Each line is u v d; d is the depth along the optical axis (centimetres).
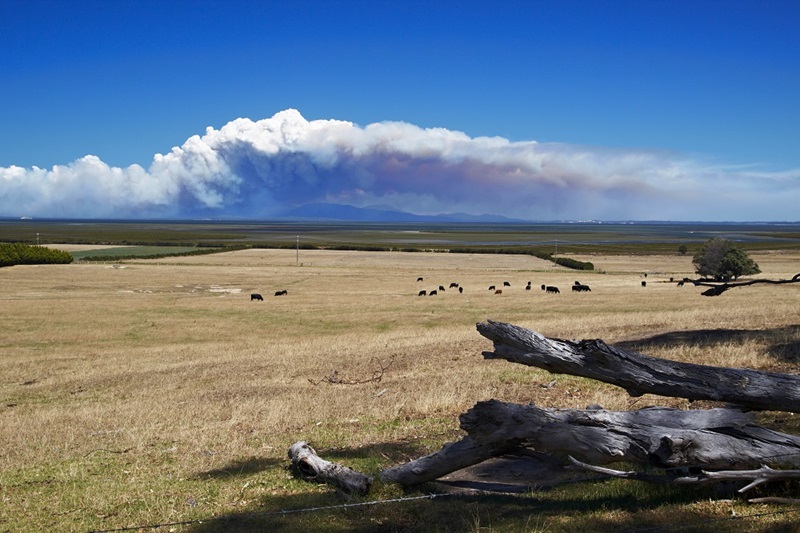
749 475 719
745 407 782
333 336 3609
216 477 1015
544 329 2930
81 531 803
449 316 4297
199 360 2755
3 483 1052
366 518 800
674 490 793
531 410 802
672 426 762
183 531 786
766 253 13488
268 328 4022
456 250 13850
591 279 7762
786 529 664
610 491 815
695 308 3984
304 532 765
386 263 10562
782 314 2906
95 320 4350
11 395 2181
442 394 1552
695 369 786
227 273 8238
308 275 8162
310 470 966
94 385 2278
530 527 723
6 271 7888
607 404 1333
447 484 910
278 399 1761
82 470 1111
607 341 2386
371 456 1073
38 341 3606
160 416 1627
